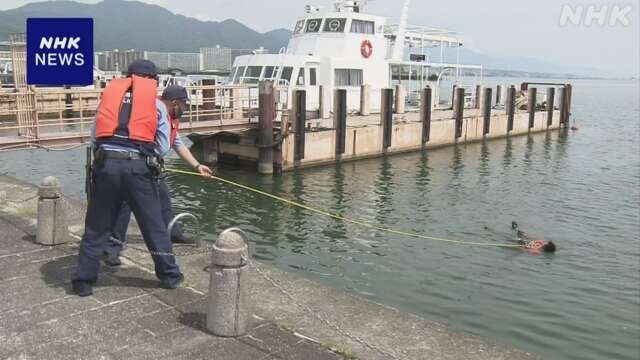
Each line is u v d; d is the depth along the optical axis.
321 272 10.95
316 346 4.20
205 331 4.36
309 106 24.08
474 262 11.62
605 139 35.88
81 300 4.90
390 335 4.49
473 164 25.00
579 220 15.57
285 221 14.73
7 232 6.91
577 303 9.62
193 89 19.62
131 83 4.91
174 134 5.48
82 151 25.70
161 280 5.20
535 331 8.51
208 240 12.94
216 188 18.58
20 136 15.02
